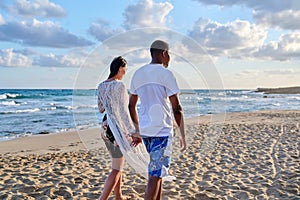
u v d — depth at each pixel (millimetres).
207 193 3758
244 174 4680
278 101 31781
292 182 4141
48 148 8062
